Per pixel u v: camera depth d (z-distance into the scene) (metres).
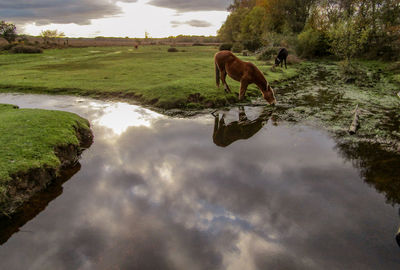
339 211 3.60
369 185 4.23
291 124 7.46
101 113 8.87
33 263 2.84
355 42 17.05
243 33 45.78
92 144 6.30
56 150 5.20
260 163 5.15
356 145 5.83
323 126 7.14
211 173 4.79
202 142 6.38
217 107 9.41
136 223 3.46
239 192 4.14
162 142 6.40
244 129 7.27
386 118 7.55
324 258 2.82
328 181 4.39
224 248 3.00
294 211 3.63
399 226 3.28
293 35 31.66
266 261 2.80
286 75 15.70
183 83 11.23
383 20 24.53
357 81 13.53
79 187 4.42
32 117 6.59
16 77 15.31
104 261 2.84
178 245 3.05
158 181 4.55
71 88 12.25
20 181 4.06
